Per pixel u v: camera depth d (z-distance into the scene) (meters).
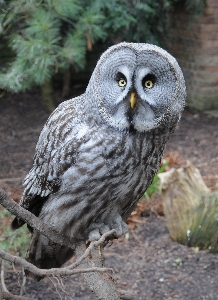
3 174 10.45
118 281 7.14
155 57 3.93
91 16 6.32
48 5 6.00
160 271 7.40
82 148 4.02
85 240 4.40
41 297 6.74
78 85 16.47
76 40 6.22
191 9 14.09
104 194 4.12
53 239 3.77
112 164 4.00
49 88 9.93
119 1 12.59
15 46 5.96
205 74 14.50
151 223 8.70
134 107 3.90
